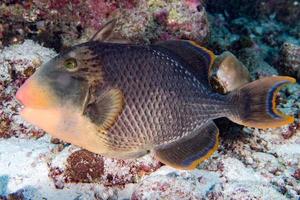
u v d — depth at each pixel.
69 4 1.10
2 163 0.93
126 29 1.09
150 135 0.72
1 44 1.12
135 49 0.71
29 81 0.66
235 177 0.89
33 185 0.90
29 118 0.67
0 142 0.99
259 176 0.90
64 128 0.68
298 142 1.02
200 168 0.90
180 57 0.75
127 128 0.70
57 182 0.89
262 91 0.75
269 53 1.54
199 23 1.09
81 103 0.66
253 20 1.84
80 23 1.13
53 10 1.11
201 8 1.09
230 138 0.99
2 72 1.04
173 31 1.09
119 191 0.89
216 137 0.75
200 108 0.75
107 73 0.68
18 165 0.93
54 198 0.88
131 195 0.85
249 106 0.76
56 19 1.13
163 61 0.72
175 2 1.07
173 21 1.08
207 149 0.74
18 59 1.06
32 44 1.12
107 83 0.68
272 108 0.74
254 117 0.75
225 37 1.48
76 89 0.66
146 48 0.71
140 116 0.70
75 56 0.67
